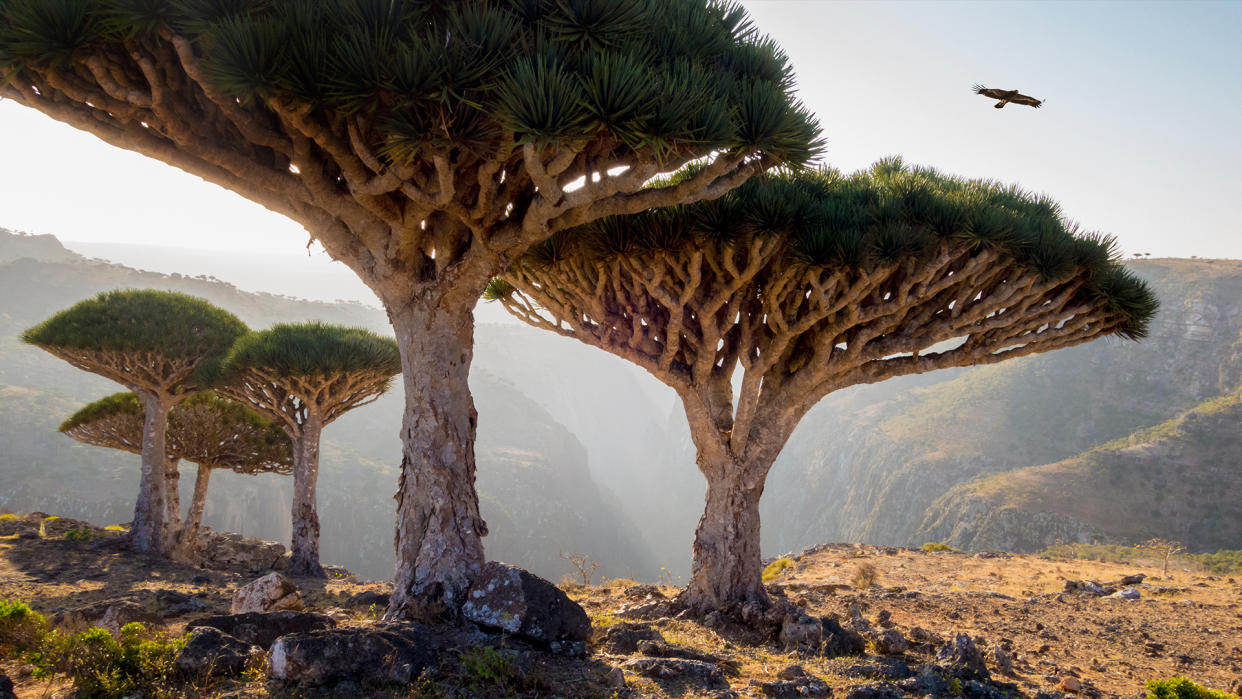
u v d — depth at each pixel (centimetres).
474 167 672
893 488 12950
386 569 9881
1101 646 1226
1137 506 9556
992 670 956
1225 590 1870
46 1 476
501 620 678
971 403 13738
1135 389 12525
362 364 2077
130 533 2166
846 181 1098
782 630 1010
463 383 768
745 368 1128
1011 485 10362
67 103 581
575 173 654
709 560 1156
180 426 2370
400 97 517
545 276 1096
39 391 8800
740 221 891
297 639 553
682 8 699
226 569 2314
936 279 1009
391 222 704
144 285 15225
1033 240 938
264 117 600
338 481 10175
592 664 678
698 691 627
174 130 566
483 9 573
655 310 1143
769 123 607
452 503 738
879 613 1373
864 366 1156
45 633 646
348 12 534
